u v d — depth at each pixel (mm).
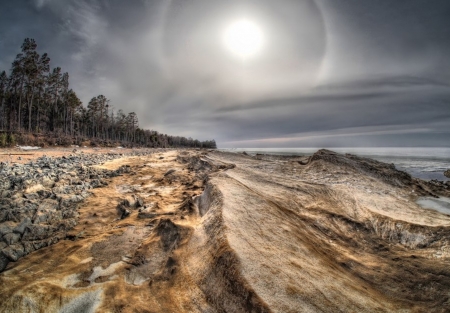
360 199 11258
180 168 24359
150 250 7465
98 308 5207
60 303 5277
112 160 28609
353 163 17719
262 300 4691
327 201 10766
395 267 6594
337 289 5383
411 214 10109
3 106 64250
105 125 102125
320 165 17328
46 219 9609
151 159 33375
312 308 4707
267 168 18344
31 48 53281
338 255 7105
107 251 7555
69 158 26219
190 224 8688
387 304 5234
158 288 5902
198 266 6266
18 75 55156
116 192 14195
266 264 5770
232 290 5148
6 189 12219
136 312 5090
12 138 37844
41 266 6711
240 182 12570
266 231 7461
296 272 5715
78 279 6152
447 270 6289
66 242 8227
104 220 10180
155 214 10555
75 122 88438
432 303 5305
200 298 5352
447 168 30875
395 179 15656
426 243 7727
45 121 75375
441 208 11188
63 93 70938
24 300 5211
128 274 6457
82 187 14133
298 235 7664
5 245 7582
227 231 6973
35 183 13109
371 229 8711
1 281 5934
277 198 10586
